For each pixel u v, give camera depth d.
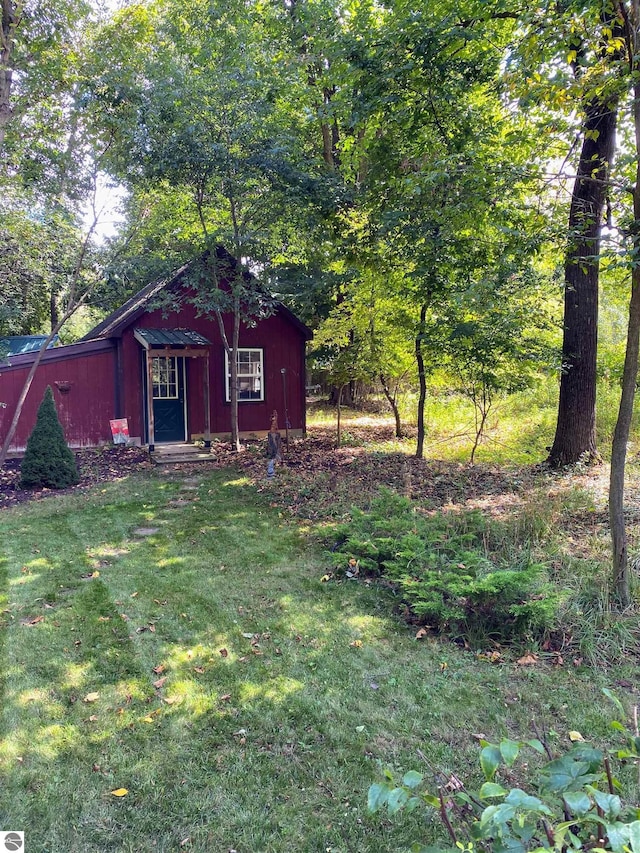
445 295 9.09
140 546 6.34
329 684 3.62
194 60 10.81
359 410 20.56
